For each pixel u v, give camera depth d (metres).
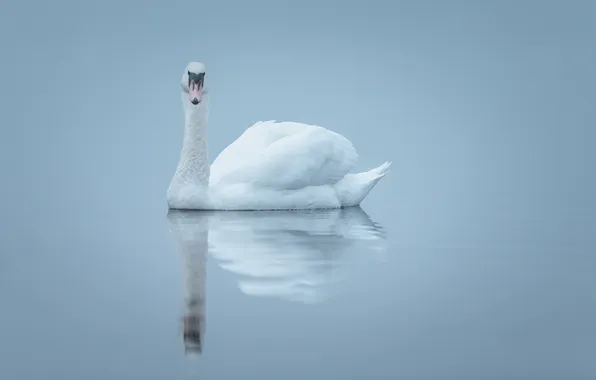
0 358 15.62
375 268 22.92
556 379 14.80
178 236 28.09
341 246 26.23
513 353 15.97
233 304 19.16
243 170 34.88
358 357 15.76
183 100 35.00
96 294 20.06
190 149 34.59
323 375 14.88
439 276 21.97
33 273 22.38
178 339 16.72
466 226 30.77
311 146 34.91
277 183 34.75
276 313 18.50
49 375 14.79
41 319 17.98
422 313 18.48
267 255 24.64
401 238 27.91
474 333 17.14
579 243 27.16
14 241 27.42
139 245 26.44
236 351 16.05
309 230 29.36
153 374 14.87
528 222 31.89
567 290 20.52
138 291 20.33
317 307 18.91
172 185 35.09
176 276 21.89
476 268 23.09
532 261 24.03
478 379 14.76
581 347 16.30
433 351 16.08
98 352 15.95
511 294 20.17
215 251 25.27
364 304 19.19
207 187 34.88
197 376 14.79
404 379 14.73
